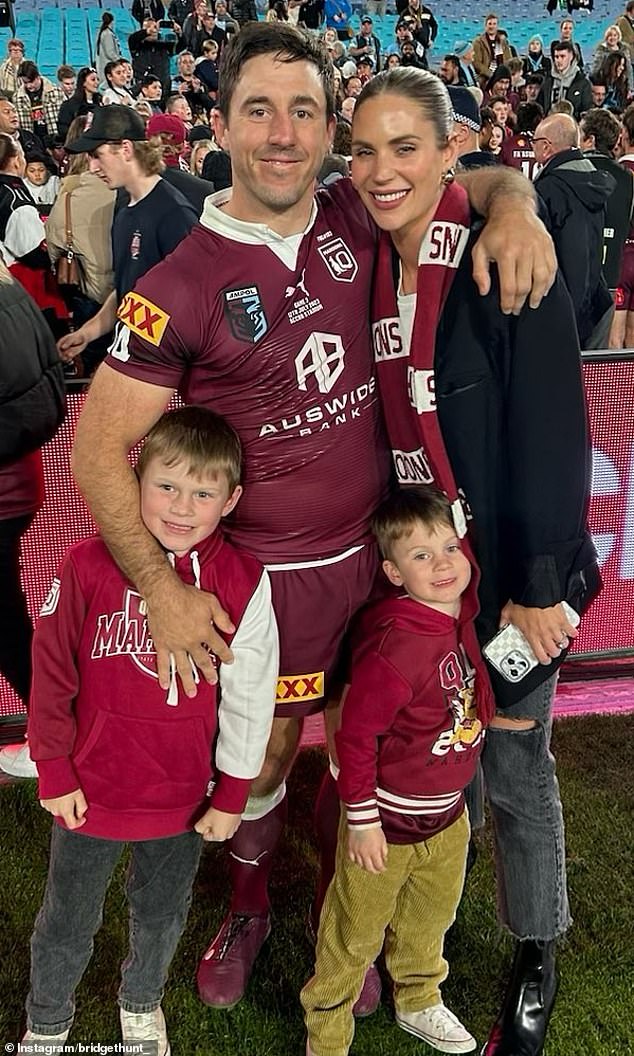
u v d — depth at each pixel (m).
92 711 1.79
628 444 3.18
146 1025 2.02
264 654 1.82
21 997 2.20
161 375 1.79
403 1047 2.13
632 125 5.99
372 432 2.00
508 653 1.92
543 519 1.81
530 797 2.07
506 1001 2.13
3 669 2.88
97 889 1.91
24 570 2.91
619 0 18.80
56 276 4.61
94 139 3.81
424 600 1.87
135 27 17.53
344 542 2.03
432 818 1.97
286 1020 2.18
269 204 1.76
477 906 2.49
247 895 2.30
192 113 11.62
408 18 15.02
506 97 12.05
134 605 1.78
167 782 1.82
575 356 1.78
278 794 2.27
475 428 1.83
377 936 2.01
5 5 16.27
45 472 2.84
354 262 1.90
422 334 1.81
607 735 3.17
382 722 1.87
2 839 2.69
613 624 3.39
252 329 1.81
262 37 1.71
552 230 3.68
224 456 1.75
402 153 1.74
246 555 1.86
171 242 3.88
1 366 2.41
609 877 2.55
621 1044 2.11
